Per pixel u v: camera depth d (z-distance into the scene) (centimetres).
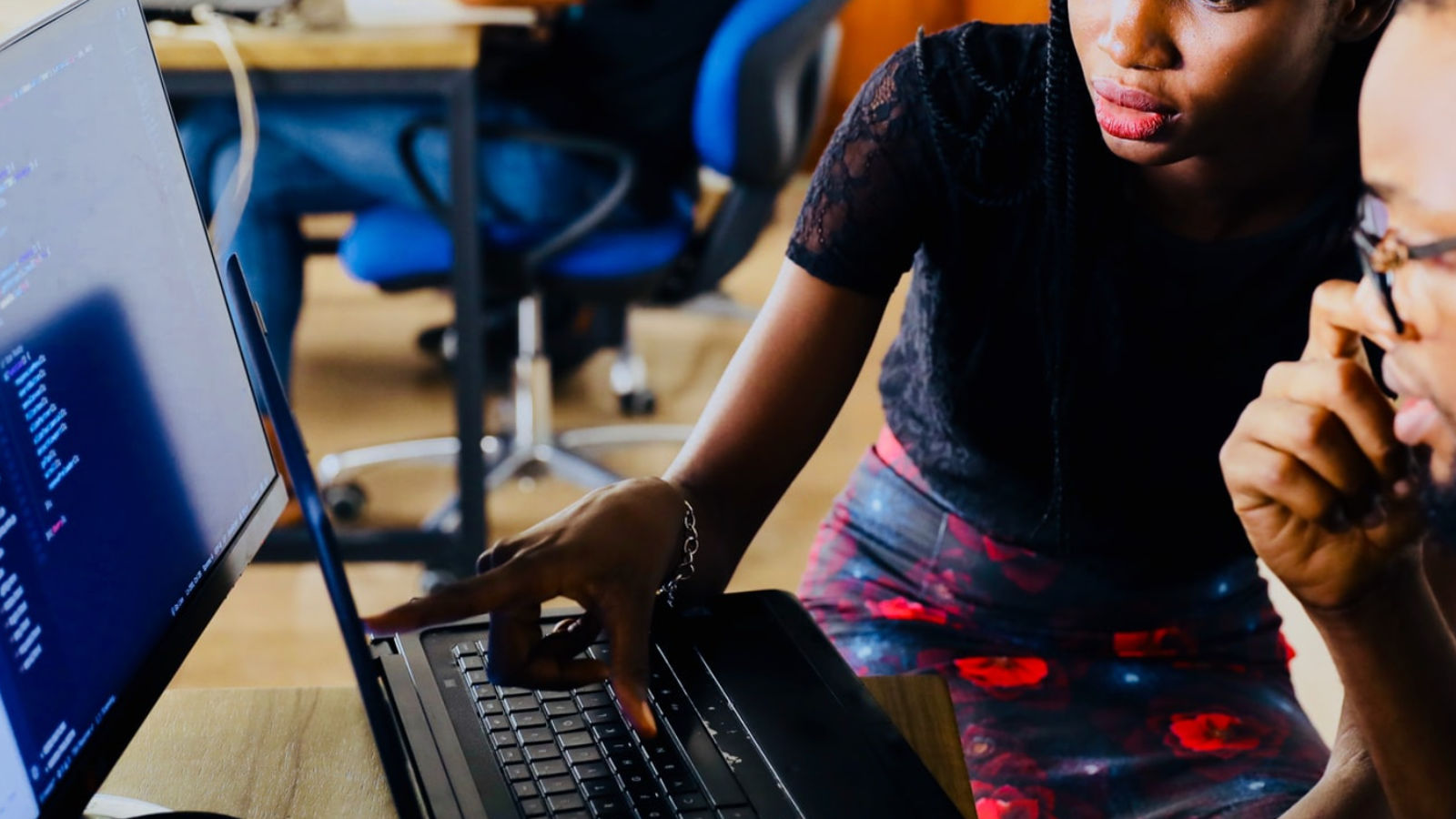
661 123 242
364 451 285
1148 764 109
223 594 85
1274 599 185
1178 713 115
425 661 88
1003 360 118
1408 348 59
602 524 92
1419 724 73
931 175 113
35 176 69
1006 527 123
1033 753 110
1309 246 107
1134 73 89
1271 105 91
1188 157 95
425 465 288
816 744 82
